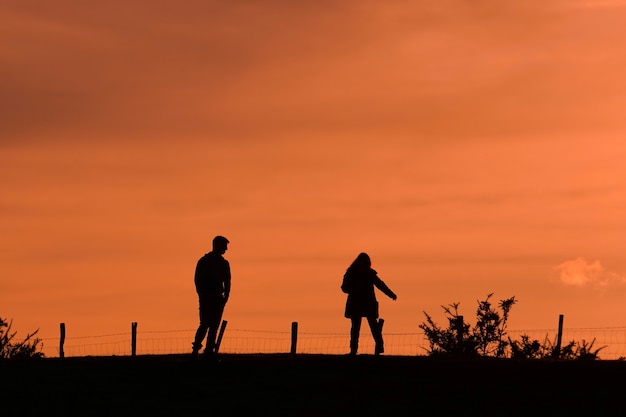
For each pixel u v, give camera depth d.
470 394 37.06
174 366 45.00
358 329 49.75
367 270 50.22
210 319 46.66
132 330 66.69
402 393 37.31
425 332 66.94
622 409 34.00
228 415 33.25
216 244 47.19
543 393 37.25
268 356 51.62
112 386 39.00
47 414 33.41
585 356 64.75
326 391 37.81
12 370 43.94
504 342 66.62
